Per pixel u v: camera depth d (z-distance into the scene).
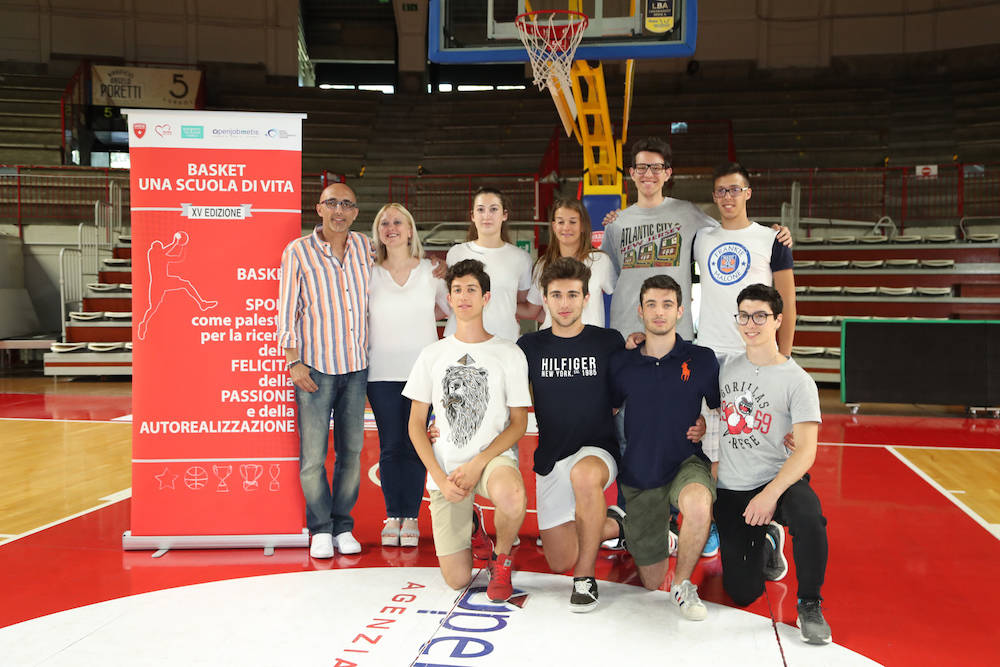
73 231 12.23
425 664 2.30
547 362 2.97
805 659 2.37
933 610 2.78
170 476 3.40
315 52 18.83
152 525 3.40
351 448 3.44
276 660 2.32
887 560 3.35
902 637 2.54
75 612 2.69
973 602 2.87
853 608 2.80
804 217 13.80
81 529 3.71
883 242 11.62
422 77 17.78
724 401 2.85
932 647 2.47
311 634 2.52
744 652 2.41
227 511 3.42
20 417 7.19
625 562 3.33
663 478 2.89
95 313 10.31
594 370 2.95
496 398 2.93
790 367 2.77
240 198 3.39
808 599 2.55
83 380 10.16
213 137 3.37
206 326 3.40
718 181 3.40
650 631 2.57
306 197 14.95
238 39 16.83
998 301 9.95
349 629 2.56
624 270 3.67
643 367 2.90
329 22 18.66
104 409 7.68
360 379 3.42
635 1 5.58
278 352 3.42
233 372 3.41
